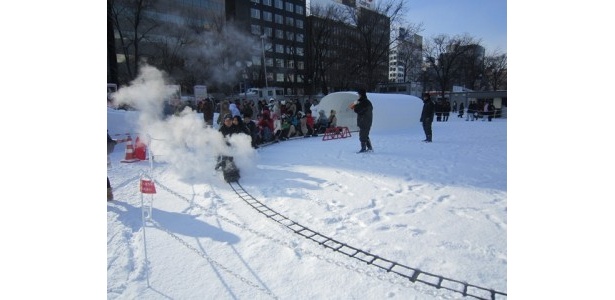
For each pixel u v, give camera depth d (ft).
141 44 112.06
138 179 23.18
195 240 13.83
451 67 166.71
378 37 138.82
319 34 159.33
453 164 28.40
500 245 13.23
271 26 216.95
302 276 11.27
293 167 27.48
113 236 14.06
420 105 68.39
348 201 18.62
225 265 11.94
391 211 17.02
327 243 13.55
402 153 34.24
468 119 88.02
